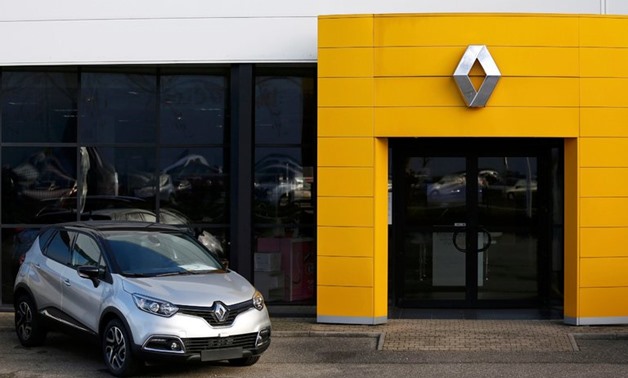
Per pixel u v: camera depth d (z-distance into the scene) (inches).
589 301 484.4
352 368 390.9
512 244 550.3
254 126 550.9
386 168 501.0
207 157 553.3
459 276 550.3
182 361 353.7
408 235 553.3
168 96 554.9
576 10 520.4
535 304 549.0
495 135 482.0
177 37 530.3
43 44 536.4
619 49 485.4
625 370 382.6
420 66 484.1
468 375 375.2
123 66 546.3
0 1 536.4
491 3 523.8
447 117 484.1
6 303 557.3
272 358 414.3
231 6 528.1
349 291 490.0
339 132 488.7
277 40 527.2
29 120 557.9
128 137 556.1
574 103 482.9
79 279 397.1
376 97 486.9
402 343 444.5
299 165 551.2
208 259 416.2
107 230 411.8
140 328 355.9
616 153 484.4
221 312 362.9
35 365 395.9
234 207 536.1
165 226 431.2
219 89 553.0
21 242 557.6
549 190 548.1
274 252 552.1
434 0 526.3
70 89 557.0
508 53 481.7
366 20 486.9
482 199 550.6
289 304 547.8
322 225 491.2
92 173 555.8
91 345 441.7
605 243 484.1
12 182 558.3
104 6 533.3
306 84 550.3
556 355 415.5
